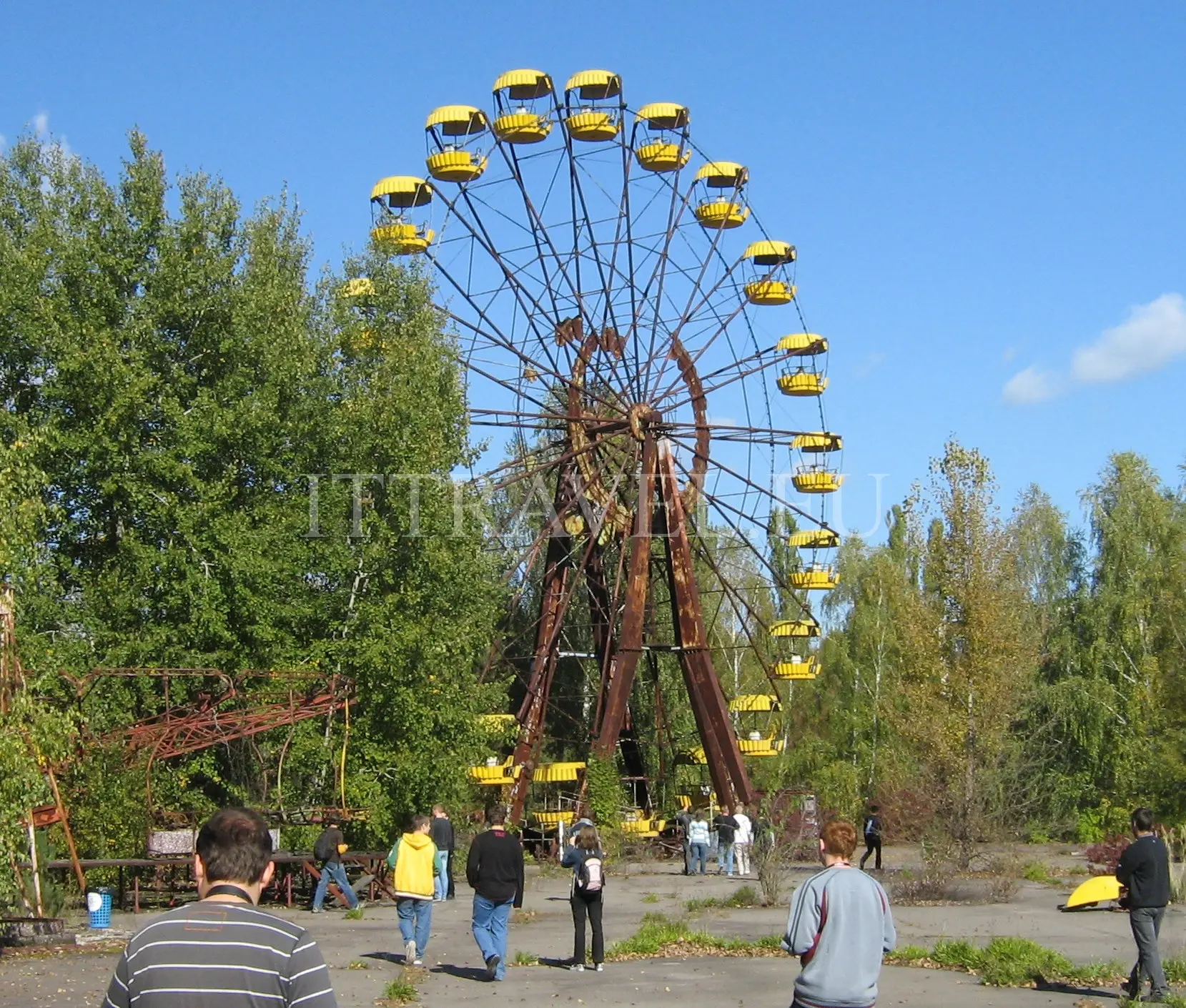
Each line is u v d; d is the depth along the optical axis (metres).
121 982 5.20
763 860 27.72
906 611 41.47
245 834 5.61
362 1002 14.97
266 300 34.94
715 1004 14.67
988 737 38.56
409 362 35.00
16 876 18.69
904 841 45.72
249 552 31.88
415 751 31.86
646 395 43.41
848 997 8.13
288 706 29.30
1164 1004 13.92
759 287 45.03
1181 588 51.91
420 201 42.53
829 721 61.72
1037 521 72.31
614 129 41.91
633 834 41.75
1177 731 47.94
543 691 42.44
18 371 33.25
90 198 34.38
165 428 33.38
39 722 18.38
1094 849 32.28
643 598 42.19
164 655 31.06
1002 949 17.14
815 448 45.97
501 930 16.64
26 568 19.70
